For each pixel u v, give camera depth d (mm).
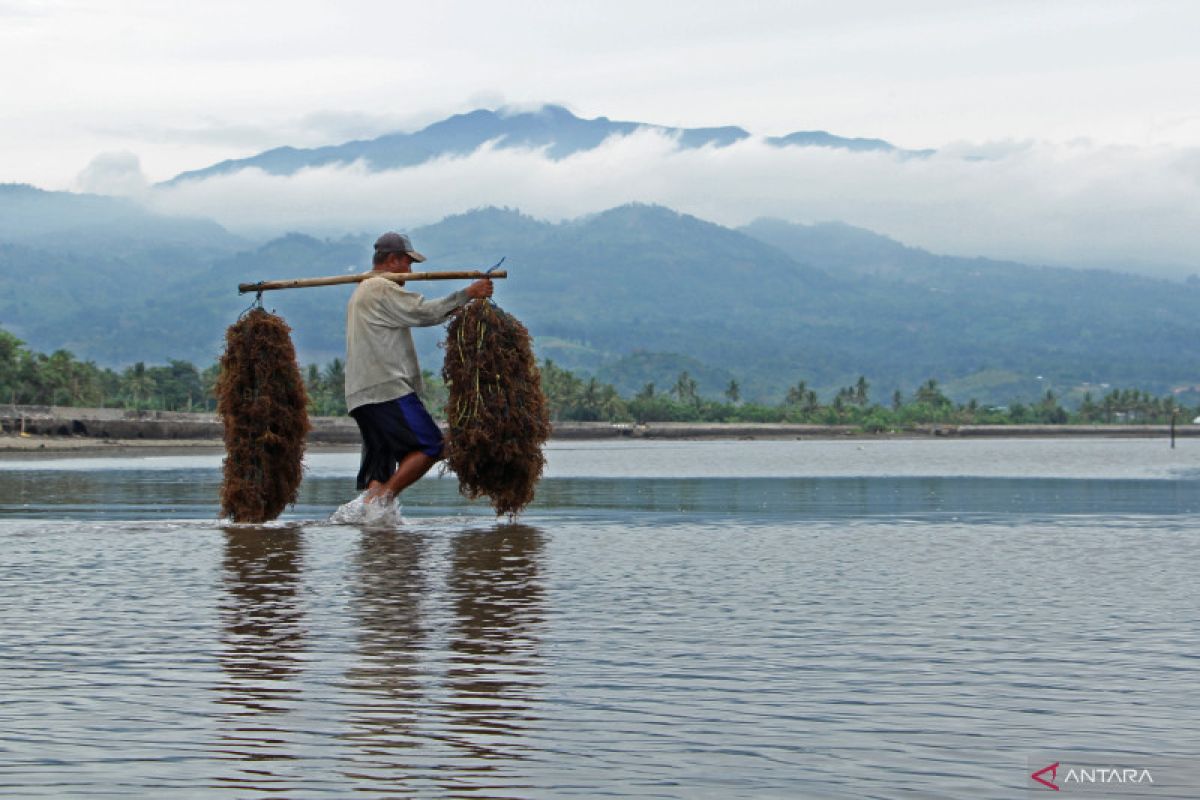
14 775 9352
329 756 9859
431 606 17500
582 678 12688
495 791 9031
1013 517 37562
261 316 32938
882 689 12234
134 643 14547
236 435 32688
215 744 10188
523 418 31750
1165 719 11094
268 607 17375
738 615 16766
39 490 55656
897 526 33062
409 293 31438
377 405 31531
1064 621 16359
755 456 153375
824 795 8984
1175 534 30422
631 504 45344
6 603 17750
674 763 9719
